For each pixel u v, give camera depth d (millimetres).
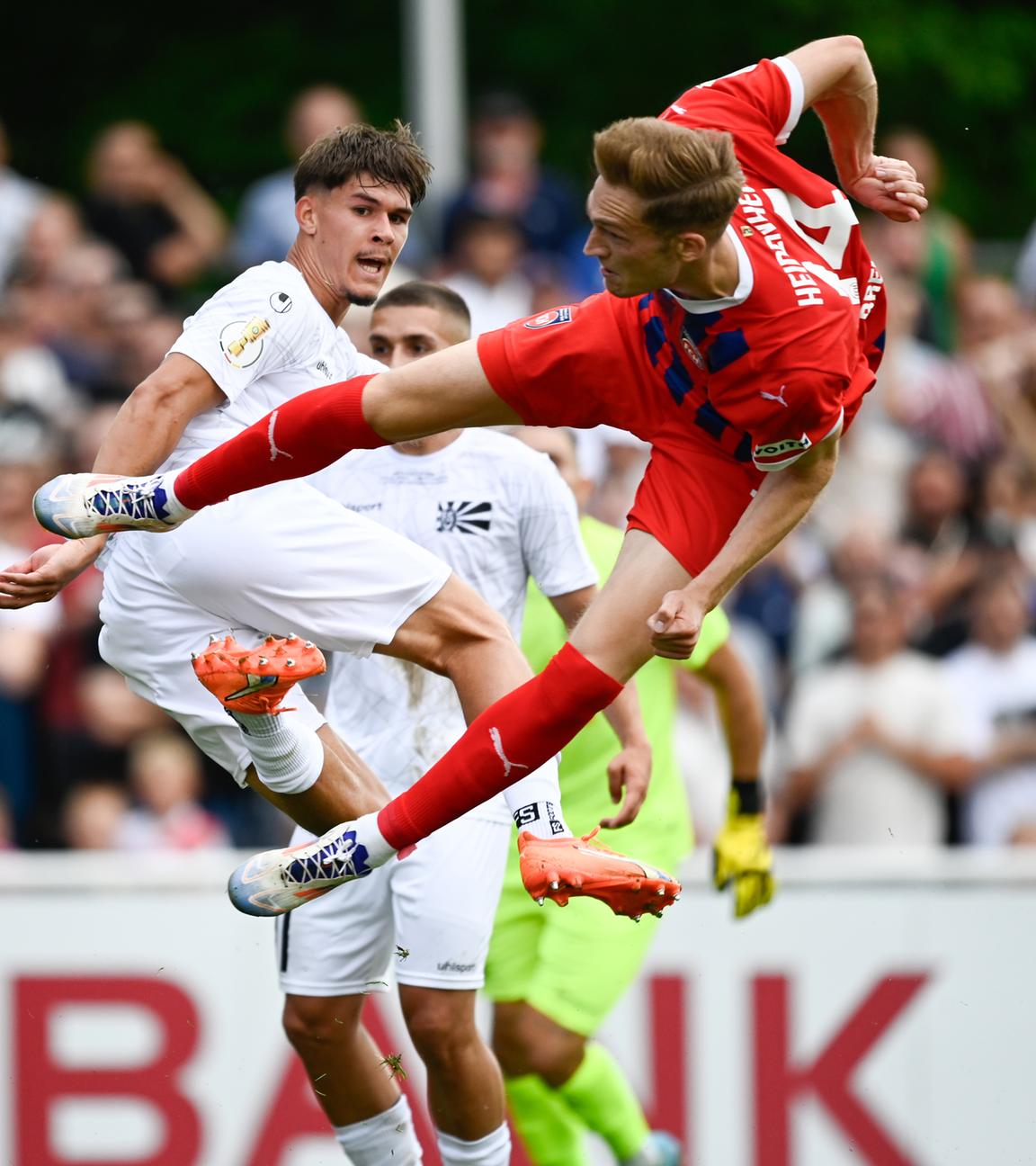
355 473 18734
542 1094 20312
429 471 18625
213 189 44969
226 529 15156
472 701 15398
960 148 47688
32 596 15148
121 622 15883
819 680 28156
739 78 14242
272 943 23188
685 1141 23047
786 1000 23172
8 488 28891
